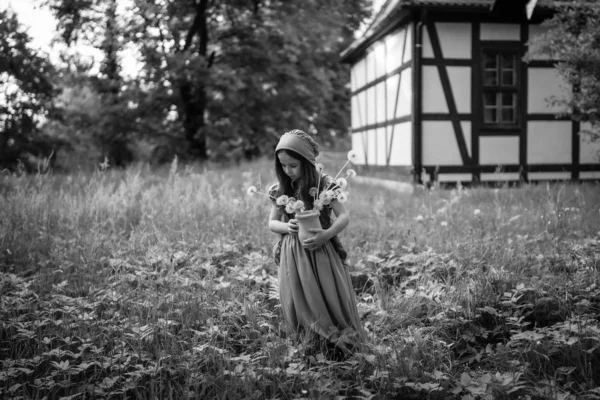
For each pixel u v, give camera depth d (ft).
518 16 42.55
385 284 17.25
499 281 15.44
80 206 25.95
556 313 13.89
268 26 69.56
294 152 11.64
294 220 11.77
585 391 10.51
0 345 12.76
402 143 45.39
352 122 64.49
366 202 31.94
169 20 64.69
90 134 67.51
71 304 14.83
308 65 75.97
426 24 41.88
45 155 62.44
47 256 20.11
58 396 10.84
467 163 42.70
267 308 15.23
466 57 42.42
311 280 11.78
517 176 43.16
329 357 11.82
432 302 14.39
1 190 31.04
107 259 19.33
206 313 14.05
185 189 30.89
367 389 10.69
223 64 68.28
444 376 10.71
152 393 10.39
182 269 17.53
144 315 14.17
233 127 73.72
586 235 21.26
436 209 28.27
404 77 44.83
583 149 43.68
